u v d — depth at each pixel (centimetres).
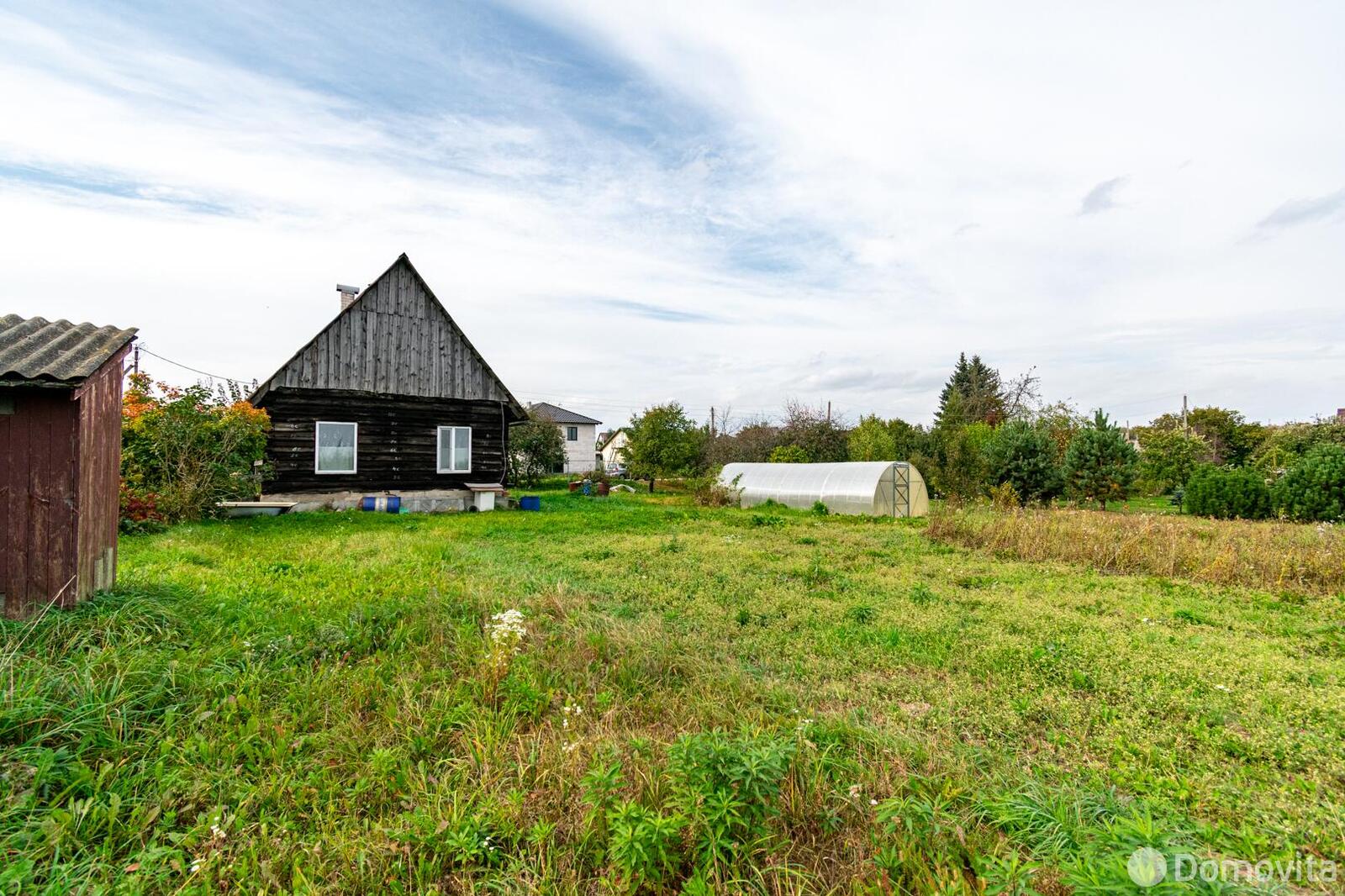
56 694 350
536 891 246
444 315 1898
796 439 3438
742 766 281
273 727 364
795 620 639
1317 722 396
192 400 1223
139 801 293
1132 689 447
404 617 597
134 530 1035
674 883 257
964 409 3981
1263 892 218
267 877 253
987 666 505
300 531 1176
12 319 563
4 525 472
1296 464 1628
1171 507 2230
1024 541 1069
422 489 1842
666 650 529
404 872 259
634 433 2853
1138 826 236
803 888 246
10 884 234
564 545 1121
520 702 412
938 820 282
